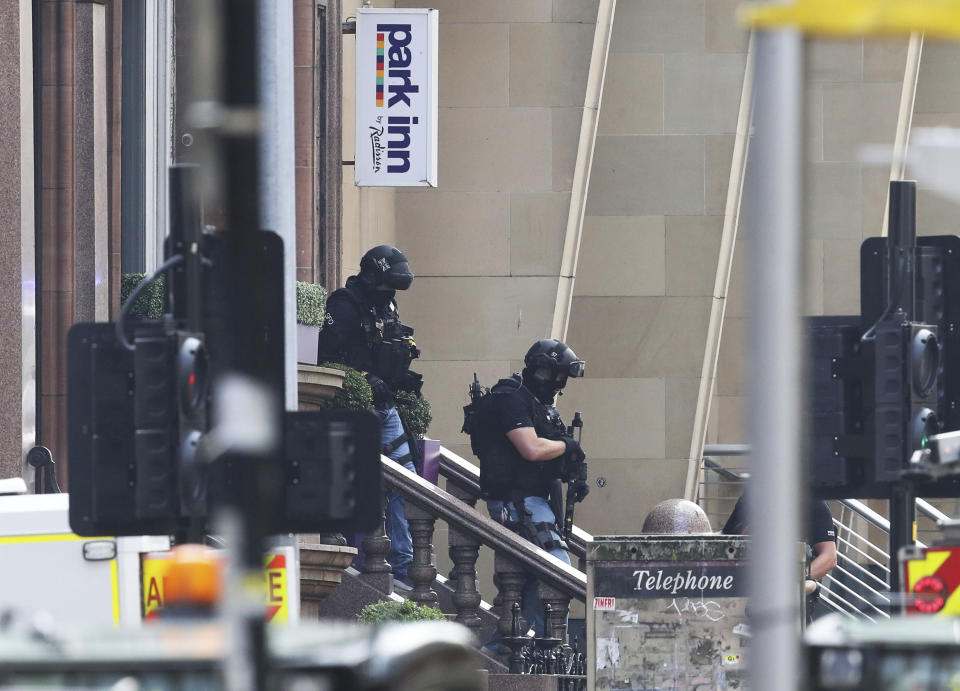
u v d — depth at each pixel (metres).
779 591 12.14
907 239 29.31
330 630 12.43
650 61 84.56
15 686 11.54
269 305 13.05
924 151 14.19
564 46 76.44
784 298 12.45
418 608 43.53
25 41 43.00
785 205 12.52
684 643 31.30
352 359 50.69
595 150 84.50
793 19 12.43
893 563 28.69
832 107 86.25
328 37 63.25
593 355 84.12
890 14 12.34
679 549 31.36
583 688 45.59
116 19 47.88
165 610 12.66
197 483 25.31
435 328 76.12
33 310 42.91
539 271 75.94
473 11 76.50
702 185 84.12
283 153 31.00
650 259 84.25
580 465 48.19
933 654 12.27
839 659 12.38
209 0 12.78
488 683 44.44
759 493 12.27
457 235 76.31
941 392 30.06
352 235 70.88
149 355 25.44
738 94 84.06
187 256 25.55
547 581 46.72
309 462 24.73
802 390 12.39
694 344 83.88
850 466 29.30
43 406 45.06
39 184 45.59
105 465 25.56
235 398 12.72
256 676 11.12
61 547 28.23
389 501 48.25
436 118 64.69
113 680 11.56
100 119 46.81
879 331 28.98
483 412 47.88
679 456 83.62
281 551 28.45
